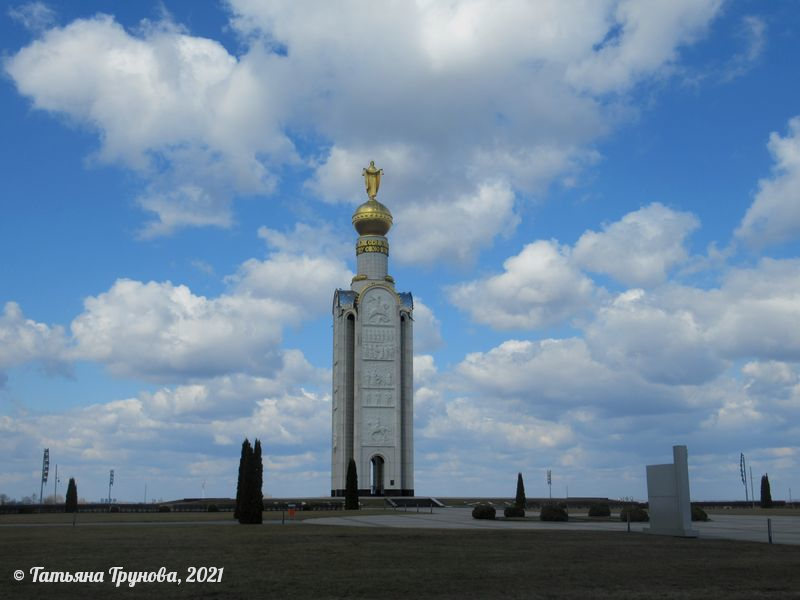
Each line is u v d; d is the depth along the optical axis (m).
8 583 28.30
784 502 126.19
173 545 42.50
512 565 33.00
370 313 142.50
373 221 147.50
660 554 37.75
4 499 167.88
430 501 124.12
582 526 64.38
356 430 138.25
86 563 33.72
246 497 69.31
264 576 29.59
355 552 38.50
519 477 107.56
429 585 27.25
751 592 25.83
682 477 50.69
